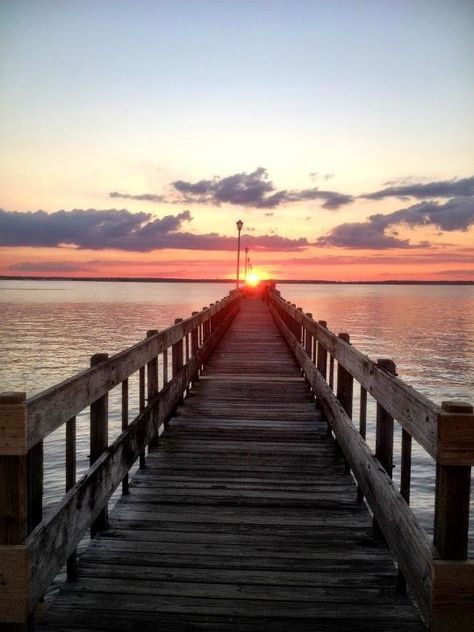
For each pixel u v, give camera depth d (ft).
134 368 15.19
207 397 28.63
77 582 10.68
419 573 8.34
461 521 7.66
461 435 7.50
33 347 136.46
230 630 9.25
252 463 18.45
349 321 247.70
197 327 32.91
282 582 10.77
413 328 215.10
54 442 50.29
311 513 14.32
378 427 12.03
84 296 634.84
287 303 50.90
